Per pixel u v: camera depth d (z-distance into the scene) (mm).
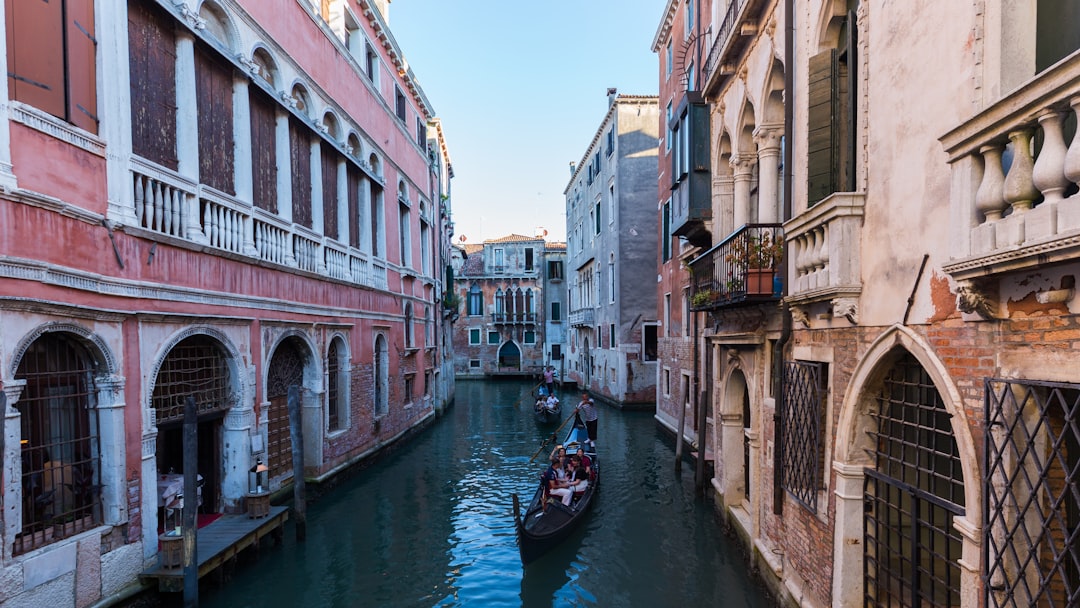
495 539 9023
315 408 10711
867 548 4691
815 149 5242
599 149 26656
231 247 8242
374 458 13570
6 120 4852
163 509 7082
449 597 7105
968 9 3258
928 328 3686
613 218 23719
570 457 11625
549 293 40688
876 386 4520
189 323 7145
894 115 4074
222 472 8242
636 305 22469
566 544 8664
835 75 5035
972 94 3215
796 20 5801
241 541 7156
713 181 9250
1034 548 2848
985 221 3084
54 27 5391
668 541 8688
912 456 4586
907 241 3900
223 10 8195
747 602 6711
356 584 7406
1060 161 2535
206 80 8023
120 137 6141
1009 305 2984
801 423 5637
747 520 8047
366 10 13758
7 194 4816
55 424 5570
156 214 6730
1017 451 2971
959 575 4609
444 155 26672
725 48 7984
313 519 9656
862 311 4527
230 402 8250
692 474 12531
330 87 11703
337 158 12250
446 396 24562
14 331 4871
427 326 19547
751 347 7402
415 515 10094
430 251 20219
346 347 12086
